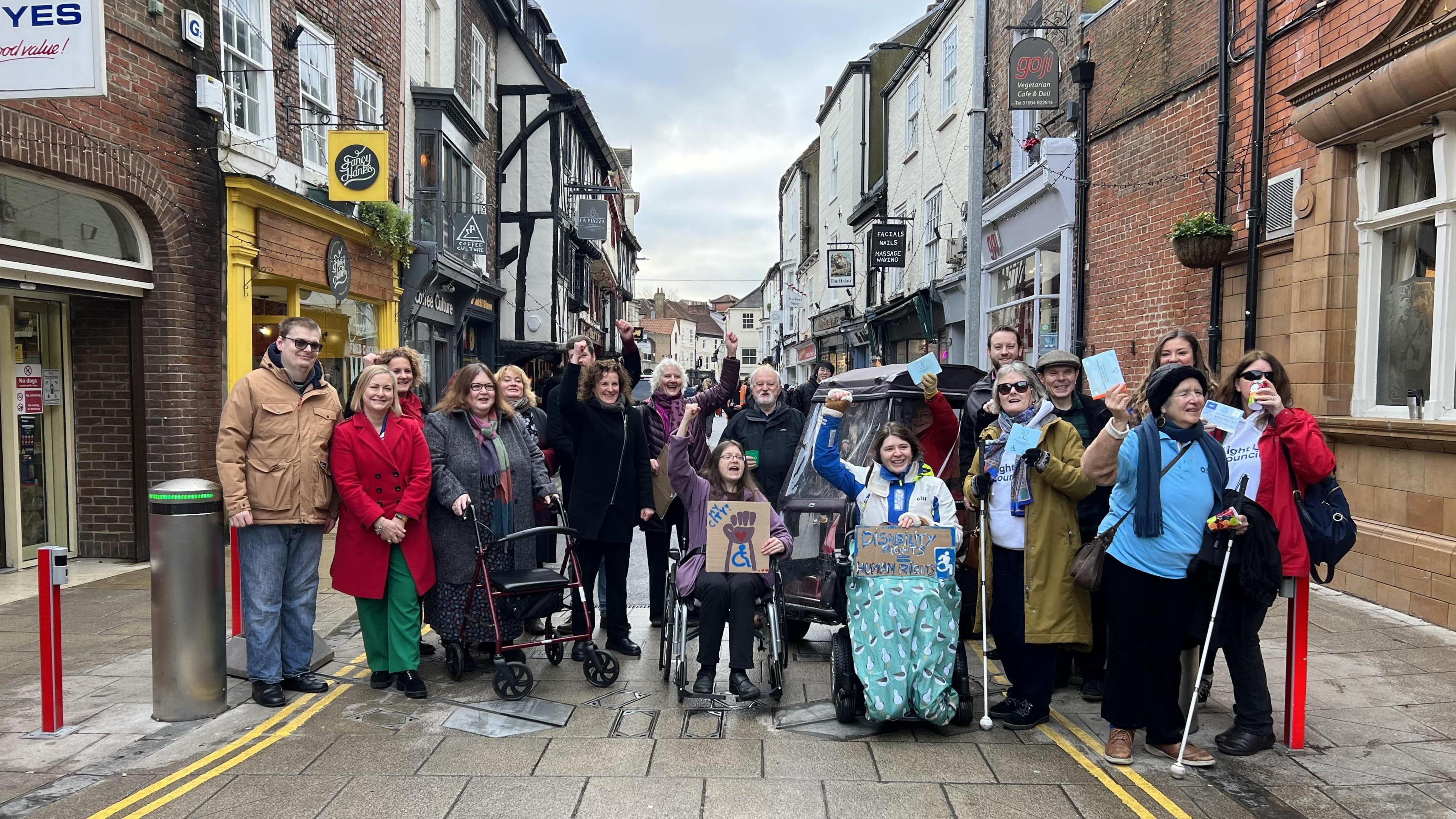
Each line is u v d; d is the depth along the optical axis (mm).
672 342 83188
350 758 3791
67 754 3832
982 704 4598
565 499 6262
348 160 9734
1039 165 10438
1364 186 6051
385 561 4598
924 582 4027
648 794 3434
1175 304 8227
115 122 6953
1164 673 3744
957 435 5148
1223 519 3533
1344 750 3830
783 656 4723
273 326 9938
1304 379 6430
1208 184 7637
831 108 27562
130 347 7633
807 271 33906
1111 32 9414
